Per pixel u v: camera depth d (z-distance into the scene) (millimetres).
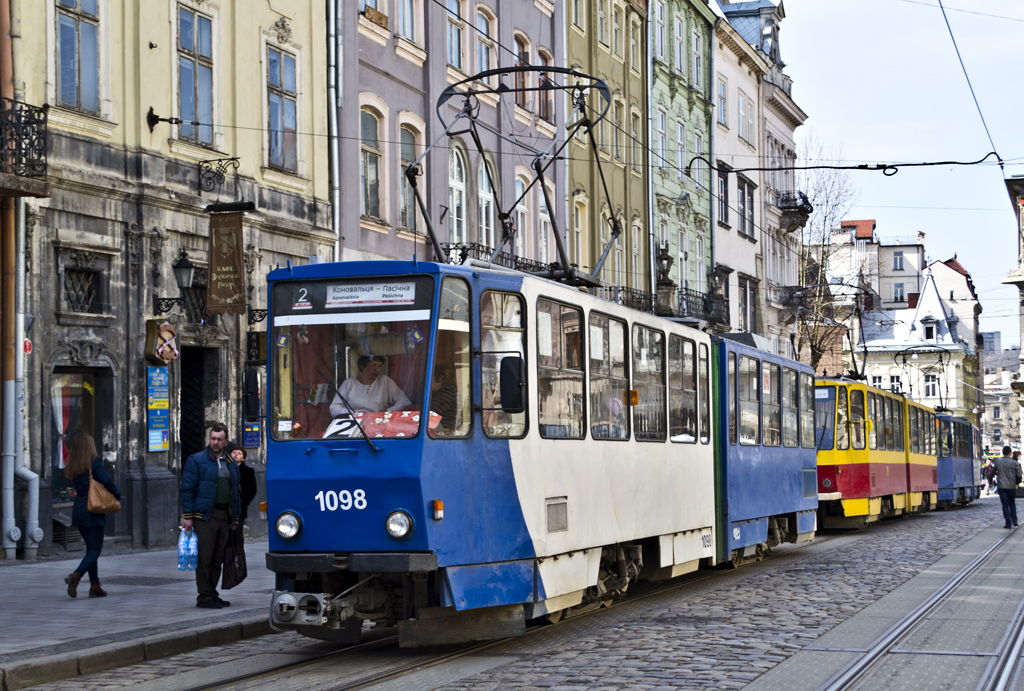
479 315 10227
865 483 26234
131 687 8836
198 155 20109
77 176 17469
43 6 17125
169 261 19406
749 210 55156
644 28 42344
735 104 53250
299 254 22719
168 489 18938
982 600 13664
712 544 16000
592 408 12117
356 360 9922
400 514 9539
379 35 25484
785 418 19781
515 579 10398
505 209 31062
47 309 17062
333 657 10148
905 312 105375
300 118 23000
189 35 20141
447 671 9320
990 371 171000
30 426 16719
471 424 10055
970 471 47531
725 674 8898
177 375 19406
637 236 41531
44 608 12117
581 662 9539
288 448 9898
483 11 30578
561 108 35188
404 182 26500
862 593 14305
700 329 16156
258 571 15914
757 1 59750
